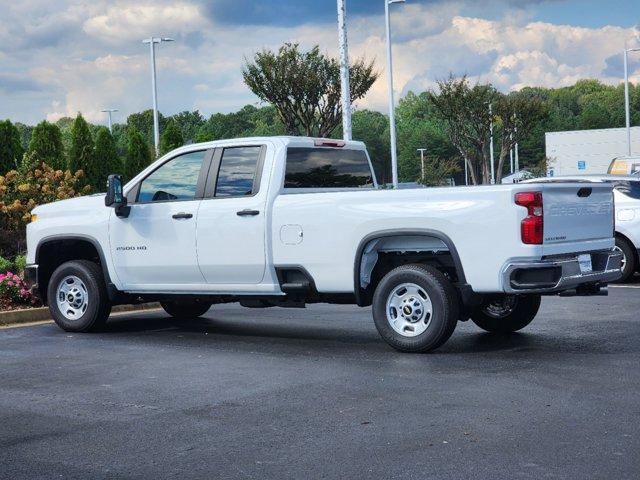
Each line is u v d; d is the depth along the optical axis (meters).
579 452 5.52
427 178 58.12
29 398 7.44
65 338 10.78
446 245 8.86
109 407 7.06
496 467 5.28
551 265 8.49
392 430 6.15
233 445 5.91
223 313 13.08
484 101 47.75
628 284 15.51
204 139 39.44
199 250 10.23
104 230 10.93
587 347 9.20
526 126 48.47
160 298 10.95
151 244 10.58
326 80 29.75
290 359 8.96
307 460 5.54
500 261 8.49
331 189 10.47
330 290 9.48
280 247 9.68
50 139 25.94
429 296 8.87
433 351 9.16
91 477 5.35
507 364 8.34
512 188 8.44
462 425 6.21
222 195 10.17
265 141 9.98
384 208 9.05
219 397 7.31
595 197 9.27
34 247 11.49
